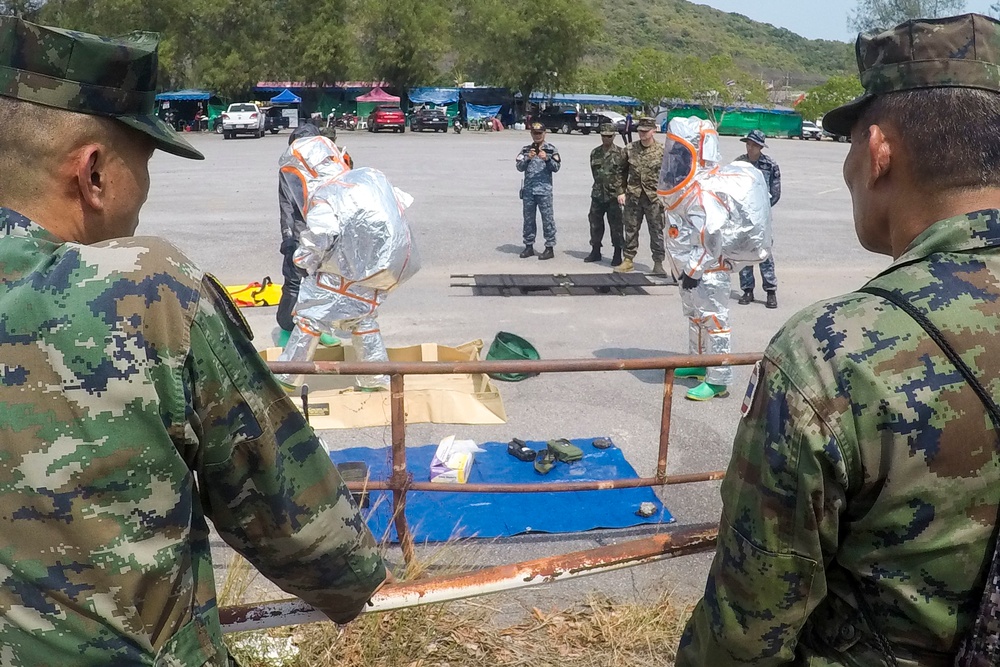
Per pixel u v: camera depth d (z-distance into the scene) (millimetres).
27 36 1196
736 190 5602
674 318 8344
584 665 2893
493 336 7586
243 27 48875
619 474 4676
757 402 1268
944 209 1282
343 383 5934
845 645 1286
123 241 1183
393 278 5109
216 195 16438
